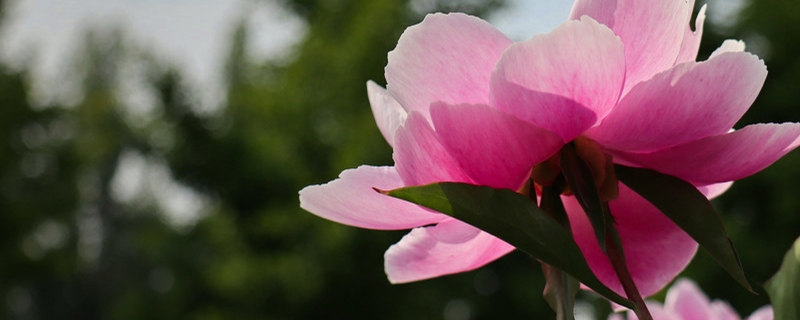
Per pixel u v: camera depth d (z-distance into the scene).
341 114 14.34
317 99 14.59
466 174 0.64
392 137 0.72
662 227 0.76
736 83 0.61
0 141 17.06
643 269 0.76
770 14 12.48
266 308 12.59
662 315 1.01
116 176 29.22
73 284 27.72
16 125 17.36
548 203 0.66
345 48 14.62
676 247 0.76
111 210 29.00
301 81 14.88
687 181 0.64
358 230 12.58
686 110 0.62
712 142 0.64
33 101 17.69
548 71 0.62
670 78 0.61
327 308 12.77
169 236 15.86
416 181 0.63
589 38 0.61
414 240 0.74
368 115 13.30
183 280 15.87
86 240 28.58
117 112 28.52
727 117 0.63
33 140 17.78
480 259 0.74
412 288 13.24
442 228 0.67
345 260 12.58
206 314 12.71
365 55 14.42
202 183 14.07
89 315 27.86
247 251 13.16
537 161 0.64
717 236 0.62
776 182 11.75
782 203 11.66
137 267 28.27
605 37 0.60
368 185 0.65
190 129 14.01
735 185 12.00
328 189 0.65
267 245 13.22
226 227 13.33
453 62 0.65
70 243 27.31
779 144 0.64
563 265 0.57
